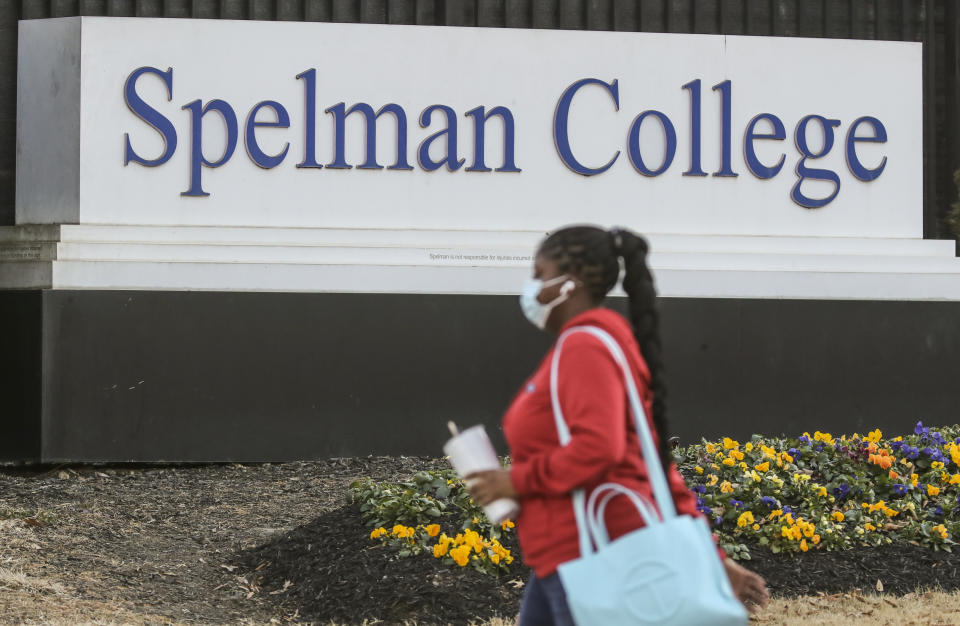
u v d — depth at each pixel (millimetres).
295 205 41531
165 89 40969
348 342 39938
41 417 38219
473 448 12281
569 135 42656
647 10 44562
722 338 41438
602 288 12609
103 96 40781
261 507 33344
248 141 41281
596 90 42844
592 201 42750
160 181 40906
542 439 12062
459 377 40438
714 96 43406
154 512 32500
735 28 45125
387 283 40344
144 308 38938
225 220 41188
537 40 42625
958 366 42781
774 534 26766
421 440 40188
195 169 41031
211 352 39250
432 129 42188
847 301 42156
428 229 41906
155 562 27594
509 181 42438
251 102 41375
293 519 31953
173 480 37031
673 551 11266
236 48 41344
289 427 39562
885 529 27812
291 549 27609
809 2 45469
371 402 40000
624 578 11250
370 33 41906
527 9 43906
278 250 40250
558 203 42625
